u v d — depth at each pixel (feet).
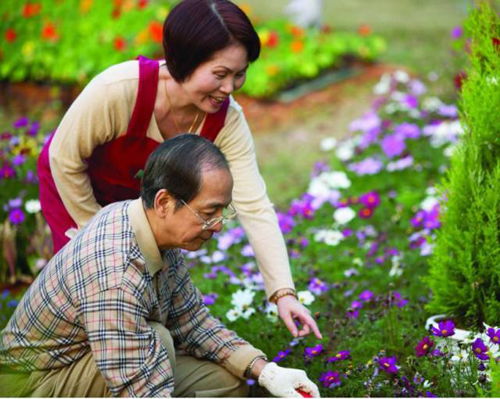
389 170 25.46
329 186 25.63
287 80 36.73
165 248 12.21
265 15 51.29
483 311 14.96
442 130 26.71
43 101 35.94
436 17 51.93
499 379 11.99
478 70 15.25
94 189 14.93
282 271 14.19
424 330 15.76
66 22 39.52
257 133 32.81
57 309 11.96
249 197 14.43
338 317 17.53
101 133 13.69
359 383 14.28
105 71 13.71
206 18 12.50
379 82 36.88
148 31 36.81
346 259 20.42
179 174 11.41
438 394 13.60
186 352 14.05
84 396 12.25
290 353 15.81
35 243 20.63
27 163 22.89
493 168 15.11
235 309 16.89
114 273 11.52
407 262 19.54
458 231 15.21
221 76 12.80
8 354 12.60
